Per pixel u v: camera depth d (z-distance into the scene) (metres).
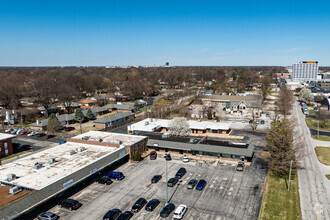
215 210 39.19
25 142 77.88
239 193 44.44
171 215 38.22
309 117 110.44
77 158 52.69
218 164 57.72
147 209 39.19
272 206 40.16
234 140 76.38
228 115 115.25
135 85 172.75
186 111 117.81
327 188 46.19
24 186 39.88
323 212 38.50
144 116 112.94
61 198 43.28
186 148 62.31
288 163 50.53
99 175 52.09
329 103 123.81
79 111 98.88
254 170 54.19
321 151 66.62
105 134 71.12
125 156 60.03
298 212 38.47
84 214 38.66
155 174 52.72
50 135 83.50
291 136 61.53
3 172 45.69
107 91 185.12
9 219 33.38
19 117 108.50
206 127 83.44
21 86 137.62
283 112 117.44
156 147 66.75
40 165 47.75
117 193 44.91
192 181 47.44
